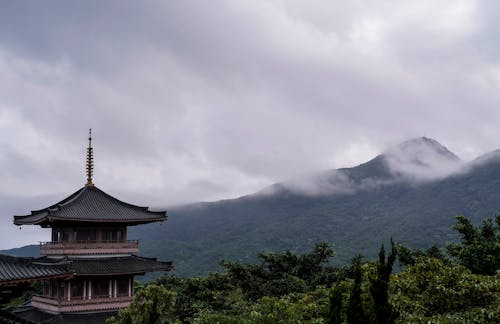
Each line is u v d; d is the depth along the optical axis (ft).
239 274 199.11
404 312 82.17
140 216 156.15
